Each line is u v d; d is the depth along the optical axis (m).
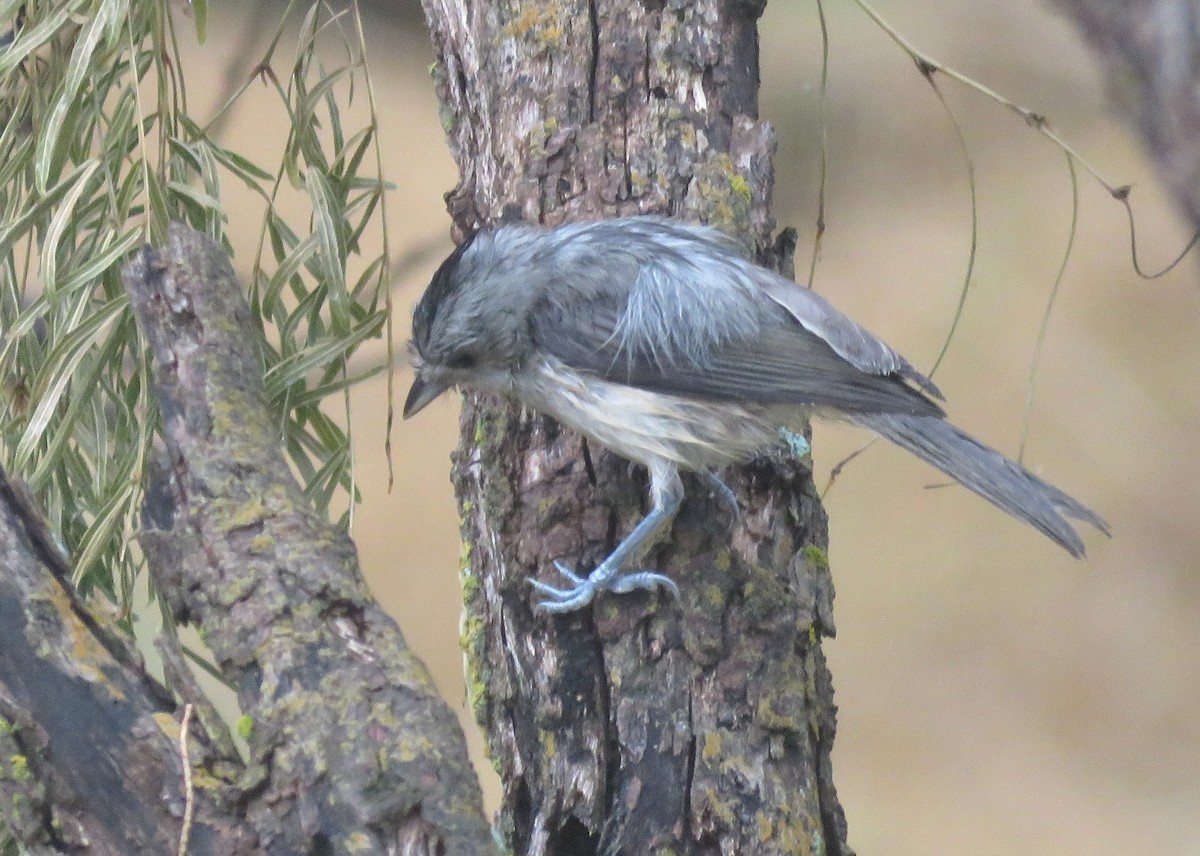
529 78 7.68
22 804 5.24
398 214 17.44
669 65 7.65
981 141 19.27
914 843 14.75
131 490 6.99
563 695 6.62
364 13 15.34
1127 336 18.48
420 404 7.98
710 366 7.31
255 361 6.25
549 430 7.51
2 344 7.66
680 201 7.58
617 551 6.77
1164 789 14.88
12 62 7.24
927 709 16.08
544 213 7.63
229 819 5.30
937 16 19.48
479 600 7.35
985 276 18.77
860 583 17.34
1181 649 16.12
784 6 19.38
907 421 7.54
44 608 5.43
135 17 7.72
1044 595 16.95
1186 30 7.08
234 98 7.89
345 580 5.71
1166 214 18.83
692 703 6.53
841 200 18.98
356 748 5.35
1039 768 15.41
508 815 6.84
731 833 6.31
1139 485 17.52
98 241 7.64
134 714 5.38
